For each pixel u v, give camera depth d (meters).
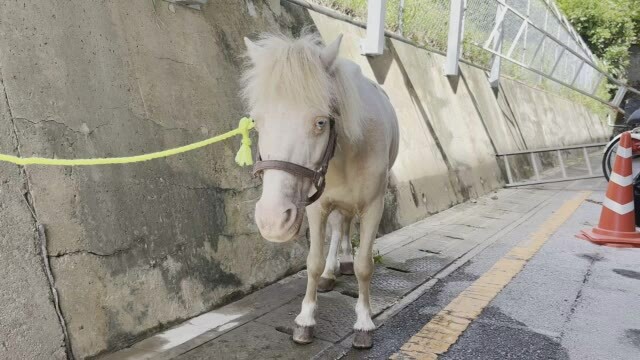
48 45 2.57
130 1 3.14
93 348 2.41
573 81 13.31
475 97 9.14
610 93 19.39
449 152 7.28
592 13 18.48
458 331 2.91
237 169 3.59
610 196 4.91
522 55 11.79
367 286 2.75
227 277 3.27
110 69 2.88
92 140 2.67
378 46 5.80
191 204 3.16
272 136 1.92
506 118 10.44
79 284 2.43
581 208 6.65
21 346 2.14
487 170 8.43
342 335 2.85
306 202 2.02
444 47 8.53
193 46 3.52
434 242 4.92
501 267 4.10
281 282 3.65
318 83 1.91
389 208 5.40
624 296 3.44
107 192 2.68
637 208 4.89
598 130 18.67
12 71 2.39
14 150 2.31
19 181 2.31
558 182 9.34
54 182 2.44
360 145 2.45
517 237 5.15
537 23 12.23
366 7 6.40
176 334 2.74
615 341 2.78
